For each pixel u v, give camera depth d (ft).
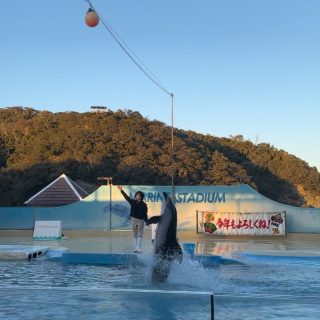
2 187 201.36
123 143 223.71
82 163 212.02
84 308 21.91
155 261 33.24
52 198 128.98
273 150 289.12
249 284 32.24
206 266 40.14
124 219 89.20
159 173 210.59
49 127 247.09
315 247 61.21
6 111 280.72
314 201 266.57
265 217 85.10
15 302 22.99
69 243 64.34
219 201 87.86
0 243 65.21
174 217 33.47
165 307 22.22
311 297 25.26
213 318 19.88
